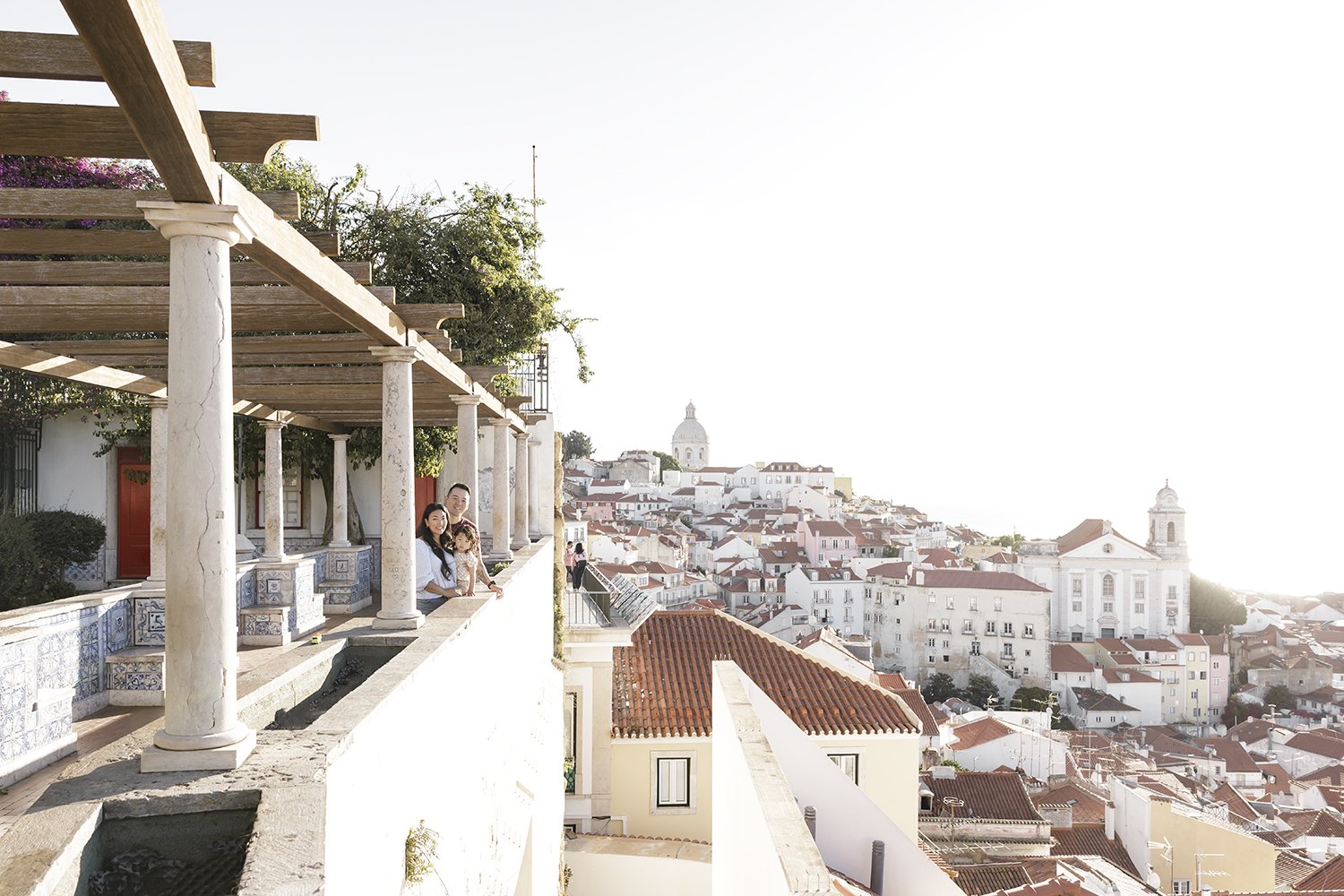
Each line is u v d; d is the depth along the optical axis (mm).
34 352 5871
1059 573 115750
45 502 12844
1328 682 101562
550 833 11219
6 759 4020
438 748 4715
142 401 11531
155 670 5410
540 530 16484
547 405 17078
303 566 7520
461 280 13102
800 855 4020
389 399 5785
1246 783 64125
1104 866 27875
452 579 7129
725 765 7496
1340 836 42562
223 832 2721
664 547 119562
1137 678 93188
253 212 3188
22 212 3586
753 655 17266
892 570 107562
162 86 2359
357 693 3707
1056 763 48625
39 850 2316
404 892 3898
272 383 7617
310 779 2812
